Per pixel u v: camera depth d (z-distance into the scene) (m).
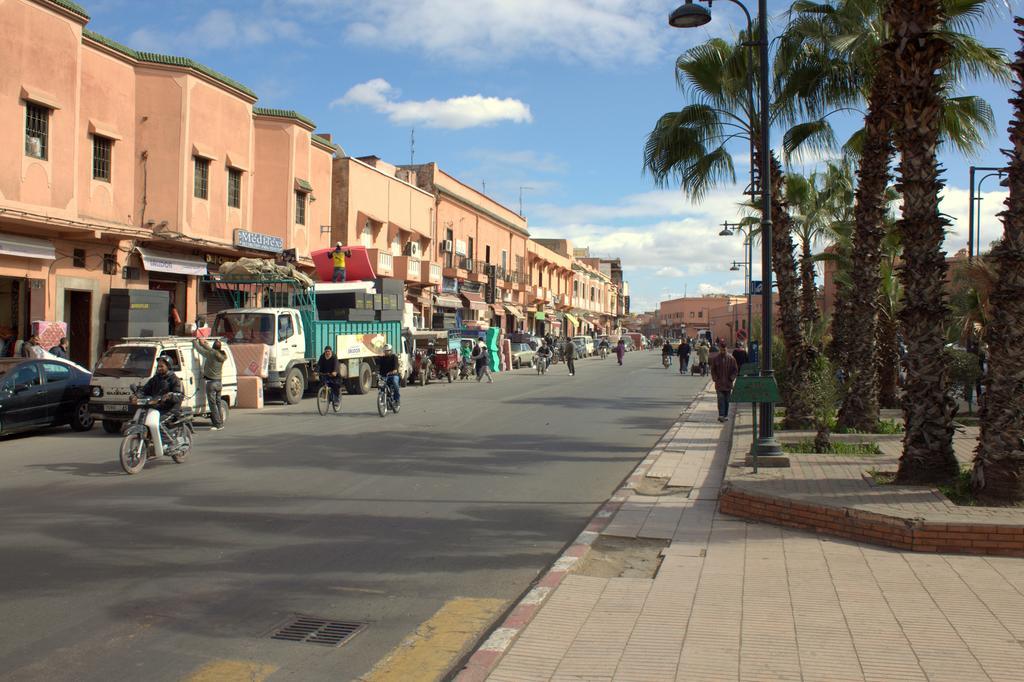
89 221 20.17
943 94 11.67
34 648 4.71
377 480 10.41
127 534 7.45
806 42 14.99
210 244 24.30
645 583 5.98
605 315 110.75
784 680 4.12
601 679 4.19
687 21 11.02
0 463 11.52
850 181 24.69
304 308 22.23
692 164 16.48
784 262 15.73
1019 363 7.52
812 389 12.39
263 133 28.38
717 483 10.49
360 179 35.91
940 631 4.82
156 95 23.38
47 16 19.16
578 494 9.80
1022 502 7.45
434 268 42.25
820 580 5.93
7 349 19.14
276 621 5.26
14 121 18.41
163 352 15.16
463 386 29.20
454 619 5.36
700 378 36.22
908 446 8.70
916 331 8.71
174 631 5.04
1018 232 7.52
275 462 11.72
